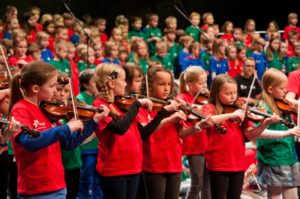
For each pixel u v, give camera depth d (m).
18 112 5.66
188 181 10.36
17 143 5.59
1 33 16.28
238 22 24.67
